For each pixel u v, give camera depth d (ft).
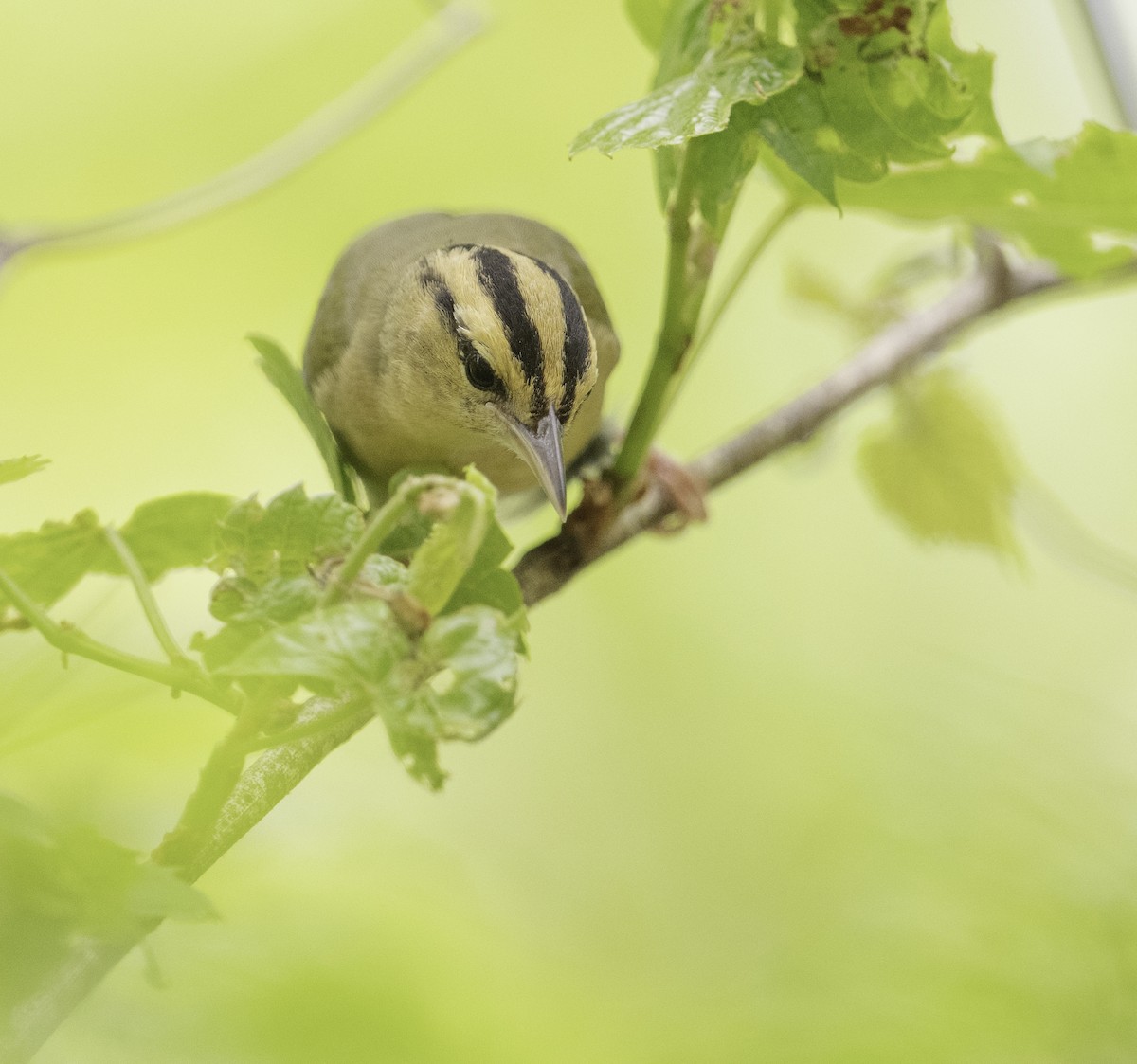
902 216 27.58
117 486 52.80
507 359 33.76
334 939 17.61
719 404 57.98
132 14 55.77
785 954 24.80
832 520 56.75
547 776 49.37
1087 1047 23.12
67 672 16.78
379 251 37.99
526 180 56.08
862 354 36.76
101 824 16.14
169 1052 15.80
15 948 12.85
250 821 16.66
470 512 15.55
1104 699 44.39
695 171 22.22
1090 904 24.76
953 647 48.39
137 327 53.67
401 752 14.67
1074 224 26.37
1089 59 37.40
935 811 27.32
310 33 56.65
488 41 55.62
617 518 27.71
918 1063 22.40
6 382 52.70
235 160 55.83
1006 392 58.23
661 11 26.91
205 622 21.47
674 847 45.85
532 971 21.75
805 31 21.36
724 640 53.67
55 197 54.95
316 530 16.81
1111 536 56.03
